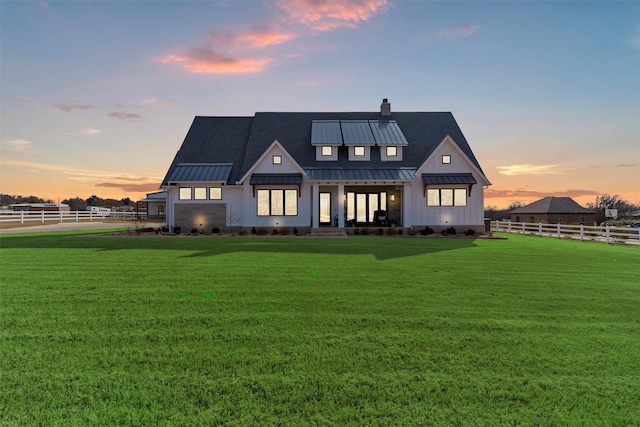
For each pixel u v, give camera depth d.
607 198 70.56
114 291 8.59
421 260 13.80
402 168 28.34
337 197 28.84
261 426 3.70
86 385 4.41
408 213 27.19
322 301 7.88
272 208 27.80
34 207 67.06
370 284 9.52
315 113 33.50
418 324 6.53
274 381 4.53
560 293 8.81
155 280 9.79
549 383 4.57
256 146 30.38
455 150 27.86
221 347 5.48
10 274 10.49
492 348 5.56
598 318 6.98
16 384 4.43
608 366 5.02
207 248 16.95
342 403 4.10
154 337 5.83
